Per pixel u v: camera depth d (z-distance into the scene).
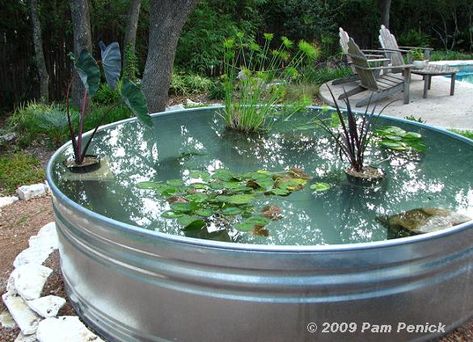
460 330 1.98
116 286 1.87
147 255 1.73
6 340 2.14
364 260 1.61
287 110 3.75
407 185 2.44
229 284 1.64
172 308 1.75
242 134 3.37
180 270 1.68
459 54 10.58
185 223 1.99
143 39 8.27
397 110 5.91
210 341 1.75
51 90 7.70
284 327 1.67
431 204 2.21
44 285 2.37
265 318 1.67
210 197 2.27
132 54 6.80
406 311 1.75
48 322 2.05
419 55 7.47
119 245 1.78
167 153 2.96
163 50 5.38
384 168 2.68
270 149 3.06
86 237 1.93
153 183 2.39
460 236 1.76
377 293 1.68
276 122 3.65
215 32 8.70
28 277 2.39
